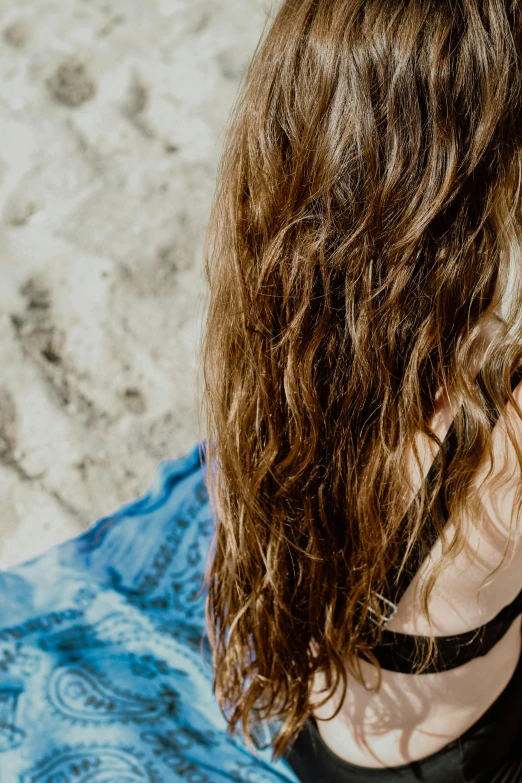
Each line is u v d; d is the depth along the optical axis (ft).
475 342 2.63
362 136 2.57
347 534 2.93
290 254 2.78
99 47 10.94
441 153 2.53
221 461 3.18
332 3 2.66
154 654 5.09
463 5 2.49
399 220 2.62
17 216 8.64
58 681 4.85
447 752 3.41
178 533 5.87
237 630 3.39
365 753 3.49
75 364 7.29
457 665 3.12
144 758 4.45
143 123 9.87
